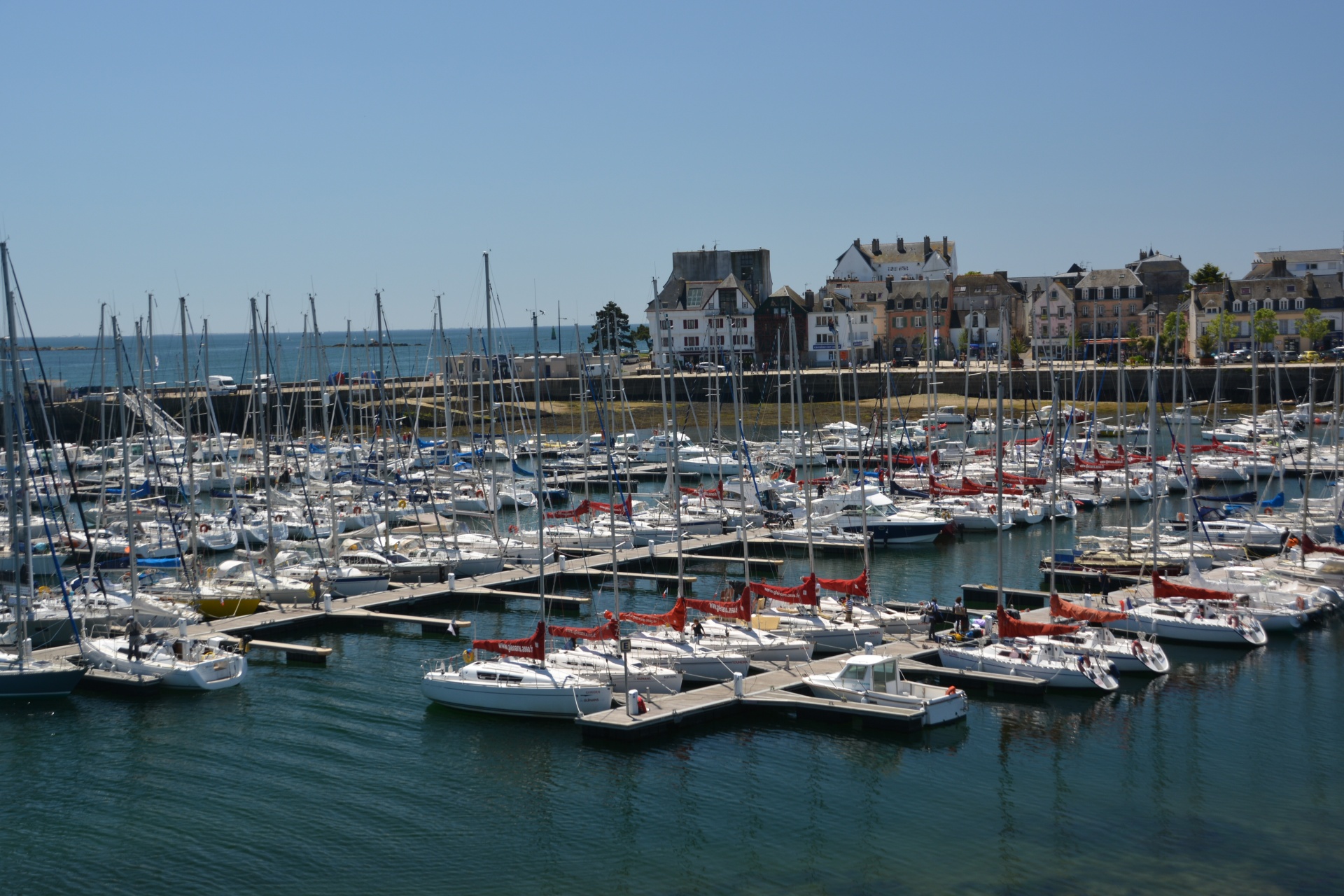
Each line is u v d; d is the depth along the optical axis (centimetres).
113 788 4178
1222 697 4900
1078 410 14112
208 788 4178
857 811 3956
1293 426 11981
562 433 14612
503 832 3850
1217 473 10038
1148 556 6894
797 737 4541
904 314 19588
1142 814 3903
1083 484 9356
